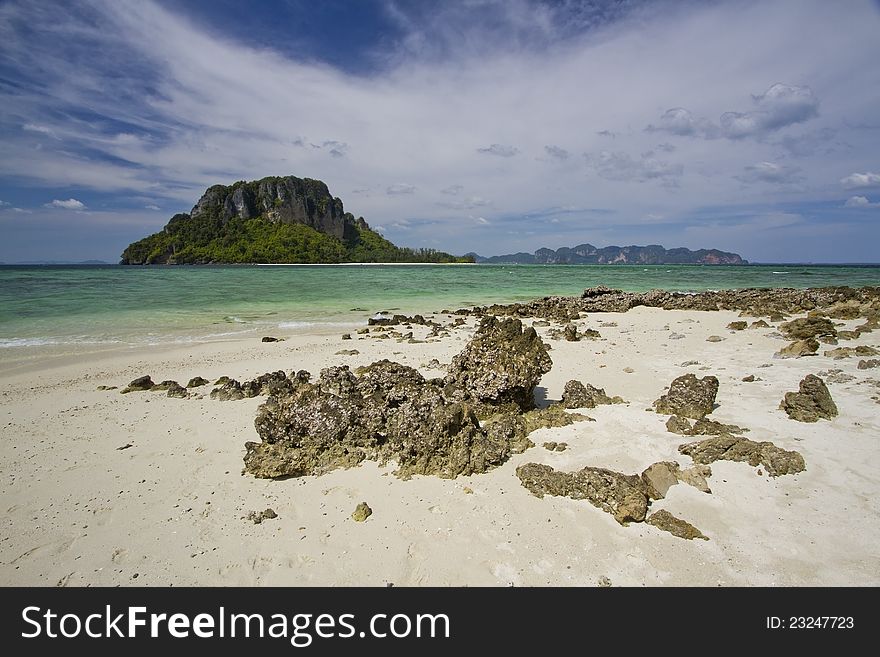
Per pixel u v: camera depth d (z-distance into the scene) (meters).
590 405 11.96
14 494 8.55
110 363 18.45
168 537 7.29
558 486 8.10
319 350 20.53
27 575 6.60
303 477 8.90
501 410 11.14
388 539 7.10
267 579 6.48
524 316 31.98
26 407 13.21
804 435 9.90
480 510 7.70
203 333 25.36
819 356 16.42
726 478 8.37
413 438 8.94
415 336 24.17
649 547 6.81
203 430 11.33
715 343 19.95
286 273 94.25
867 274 88.50
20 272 94.94
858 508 7.46
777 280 70.94
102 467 9.52
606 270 123.25
